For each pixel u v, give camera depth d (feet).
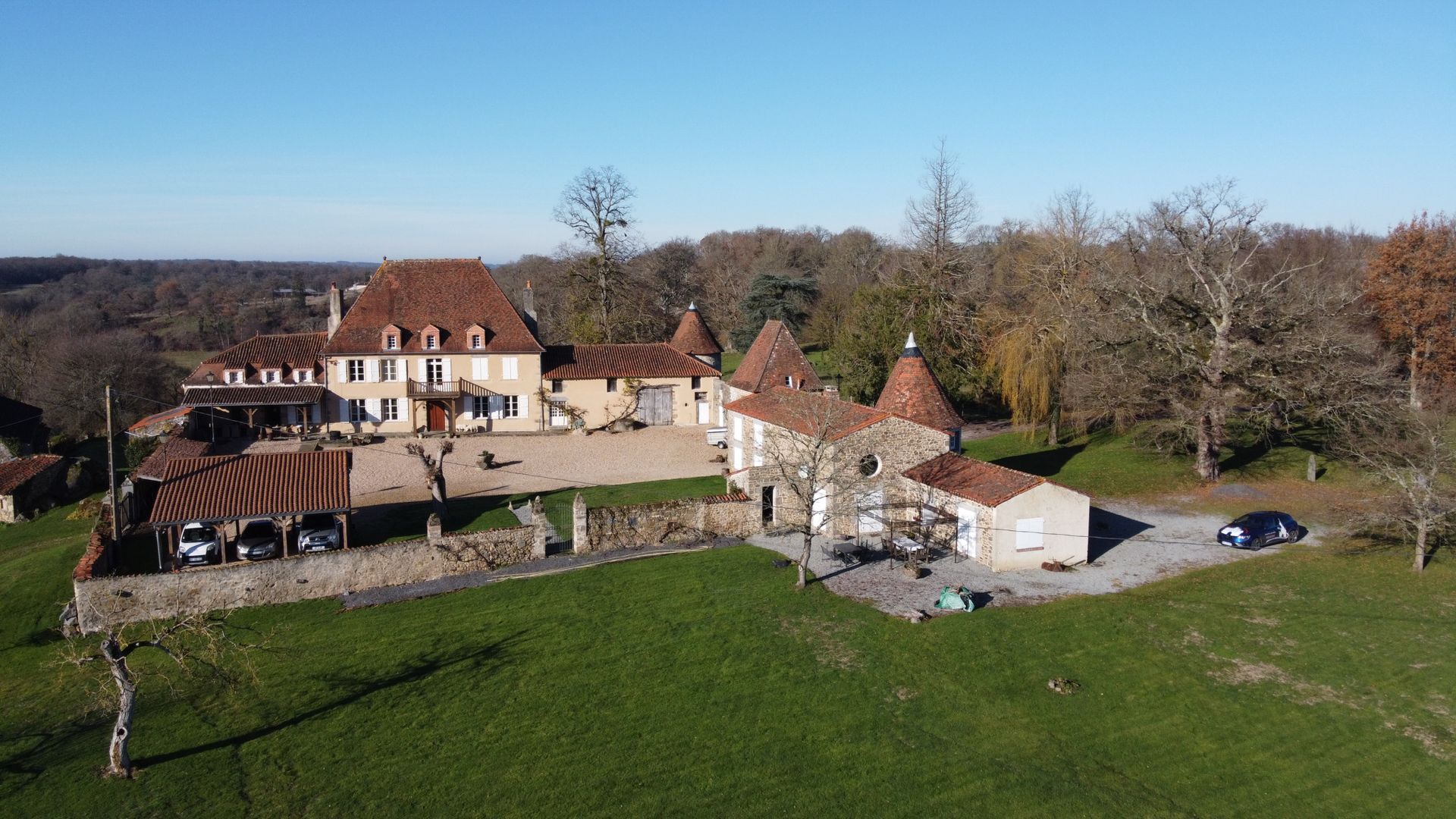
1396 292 200.54
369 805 76.38
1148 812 73.61
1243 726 85.10
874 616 108.47
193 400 209.15
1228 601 111.96
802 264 491.72
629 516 135.74
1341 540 134.72
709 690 93.15
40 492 171.94
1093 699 89.92
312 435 218.18
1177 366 166.81
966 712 88.07
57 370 256.73
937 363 223.71
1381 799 74.95
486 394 225.97
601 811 75.15
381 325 223.51
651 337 309.01
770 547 135.23
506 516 150.41
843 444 135.03
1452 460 133.39
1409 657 97.19
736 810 74.90
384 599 117.91
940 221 246.47
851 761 81.00
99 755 83.87
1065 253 215.31
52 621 113.29
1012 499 121.80
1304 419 203.00
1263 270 266.98
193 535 130.31
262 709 91.81
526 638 105.60
